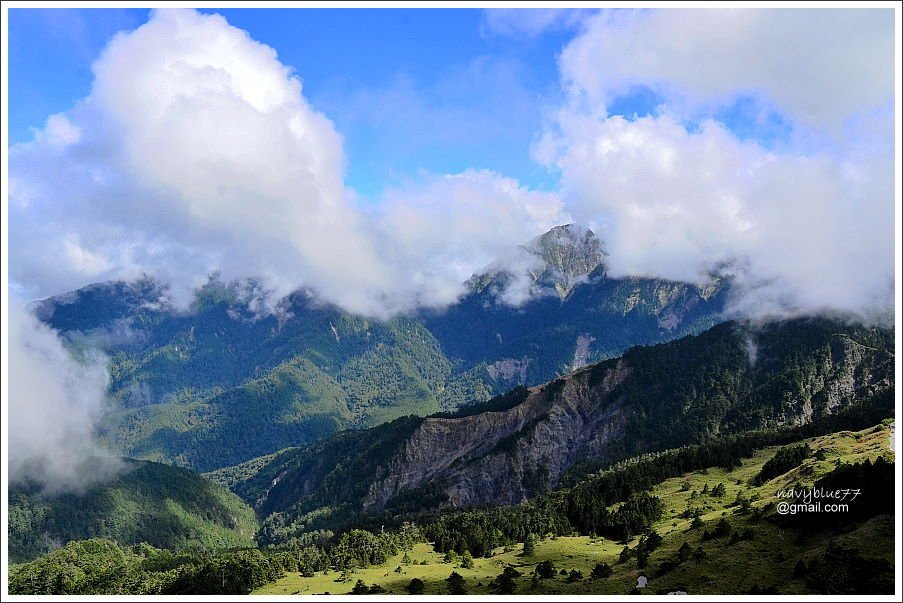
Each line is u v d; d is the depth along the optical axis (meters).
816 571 144.12
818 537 167.88
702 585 155.12
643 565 178.50
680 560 173.88
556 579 178.38
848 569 141.75
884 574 136.00
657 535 198.75
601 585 168.25
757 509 199.12
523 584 175.75
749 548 170.38
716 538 185.88
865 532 152.38
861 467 184.25
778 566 158.25
